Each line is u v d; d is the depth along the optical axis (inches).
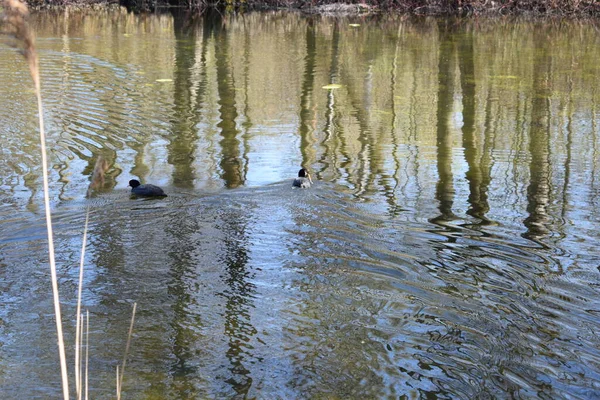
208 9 1056.8
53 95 494.6
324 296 225.6
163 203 303.7
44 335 202.4
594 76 576.1
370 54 668.1
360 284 233.8
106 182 331.0
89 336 201.0
